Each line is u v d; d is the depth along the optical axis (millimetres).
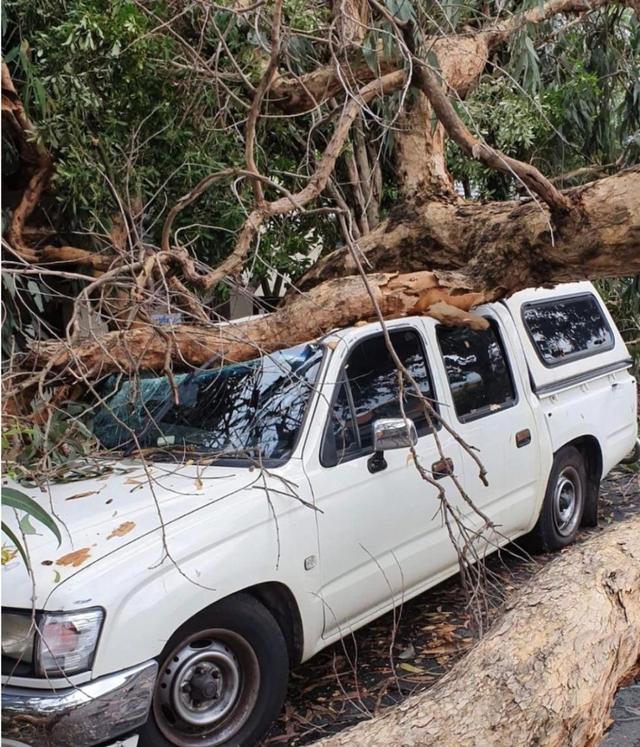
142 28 5902
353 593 4133
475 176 8938
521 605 2768
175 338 4363
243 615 3580
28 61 5766
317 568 3916
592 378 6453
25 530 3111
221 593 3445
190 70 6160
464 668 2523
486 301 5070
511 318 5797
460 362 5160
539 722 2311
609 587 2838
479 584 3898
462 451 4863
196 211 6957
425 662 4559
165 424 4547
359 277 4816
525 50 6164
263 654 3654
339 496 4055
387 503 4305
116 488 3883
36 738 3000
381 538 4277
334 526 4008
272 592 3783
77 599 3092
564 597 2750
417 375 4754
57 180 6195
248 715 3623
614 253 4625
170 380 4078
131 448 4516
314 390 4184
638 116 8398
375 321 4766
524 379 5656
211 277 4309
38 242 6668
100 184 6340
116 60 6137
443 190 5723
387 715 2471
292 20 6105
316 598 3914
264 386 4426
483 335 5465
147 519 3510
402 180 5832
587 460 6520
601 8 7688
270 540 3680
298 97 6426
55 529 2943
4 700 3033
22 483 4055
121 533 3412
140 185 6488
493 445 5180
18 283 5875
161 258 4402
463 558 3822
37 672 3072
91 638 3072
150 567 3264
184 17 6383
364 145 7914
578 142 8875
